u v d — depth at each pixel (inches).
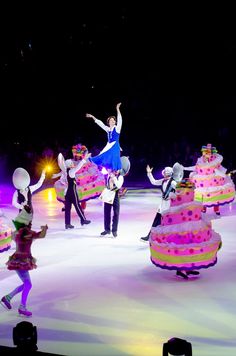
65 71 1031.0
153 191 771.4
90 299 269.0
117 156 513.7
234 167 945.5
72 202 474.6
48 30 978.1
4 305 260.4
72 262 348.5
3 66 997.8
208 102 1037.2
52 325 233.3
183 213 295.0
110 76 1045.8
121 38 1010.7
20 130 1058.1
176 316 241.8
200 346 206.2
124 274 316.2
